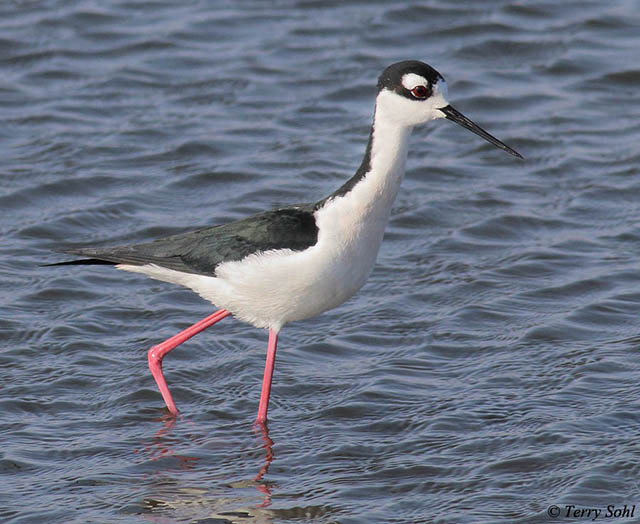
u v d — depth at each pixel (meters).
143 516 9.16
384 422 10.75
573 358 11.88
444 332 12.57
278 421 10.88
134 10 21.61
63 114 18.23
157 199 15.86
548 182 16.44
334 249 10.21
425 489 9.54
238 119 18.25
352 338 12.50
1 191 15.80
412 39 20.70
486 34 20.81
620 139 17.62
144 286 13.66
